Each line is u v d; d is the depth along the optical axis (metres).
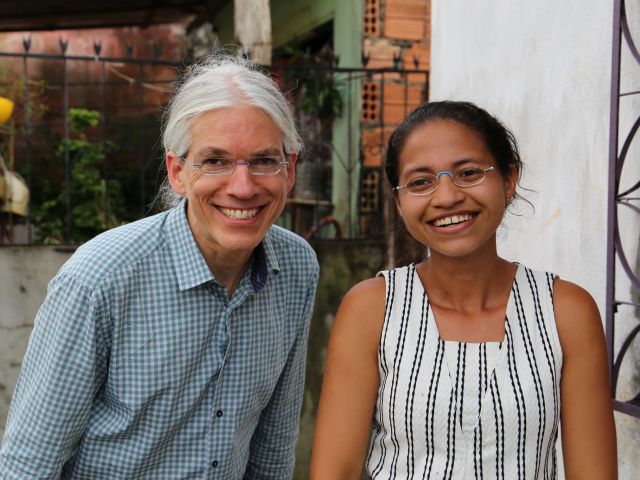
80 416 1.67
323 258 4.54
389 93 5.73
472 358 1.55
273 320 1.86
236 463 1.87
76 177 6.21
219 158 1.58
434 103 1.64
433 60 3.96
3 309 4.10
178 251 1.69
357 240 4.58
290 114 1.69
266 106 1.59
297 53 6.42
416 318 1.60
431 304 1.63
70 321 1.61
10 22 8.10
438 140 1.56
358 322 1.63
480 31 3.42
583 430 1.55
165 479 1.76
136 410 1.68
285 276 1.92
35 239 6.03
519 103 3.08
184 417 1.73
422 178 1.58
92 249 1.66
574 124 2.69
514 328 1.57
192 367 1.71
